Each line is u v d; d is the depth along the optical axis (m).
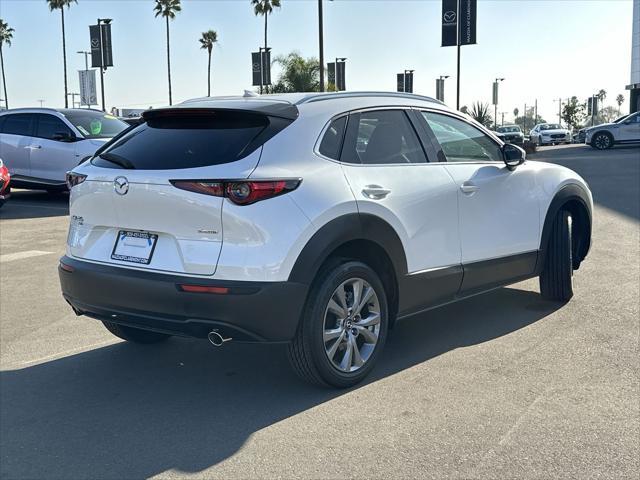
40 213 13.08
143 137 4.21
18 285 7.24
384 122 4.54
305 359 3.94
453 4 32.66
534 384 4.12
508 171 5.29
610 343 4.79
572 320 5.35
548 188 5.63
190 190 3.69
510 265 5.30
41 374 4.62
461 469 3.17
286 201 3.72
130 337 5.00
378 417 3.76
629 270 6.93
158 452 3.48
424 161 4.68
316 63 35.78
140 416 3.92
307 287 3.76
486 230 5.04
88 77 39.47
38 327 5.70
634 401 3.84
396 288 4.39
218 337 3.71
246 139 3.86
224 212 3.63
